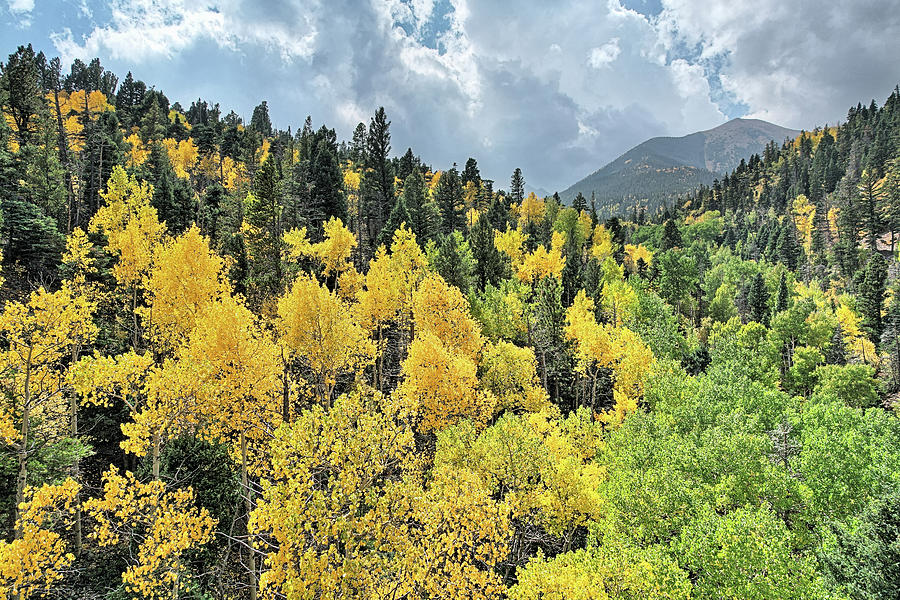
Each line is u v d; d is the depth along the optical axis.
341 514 10.70
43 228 34.53
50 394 16.56
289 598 9.55
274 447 10.75
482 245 56.53
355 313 32.31
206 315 18.47
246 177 86.44
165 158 73.06
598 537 21.11
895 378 61.50
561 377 43.16
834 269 110.06
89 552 18.28
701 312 87.44
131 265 28.30
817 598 14.06
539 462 21.31
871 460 22.25
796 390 58.03
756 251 139.00
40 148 48.25
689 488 19.91
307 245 46.03
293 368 26.47
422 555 12.34
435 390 25.72
